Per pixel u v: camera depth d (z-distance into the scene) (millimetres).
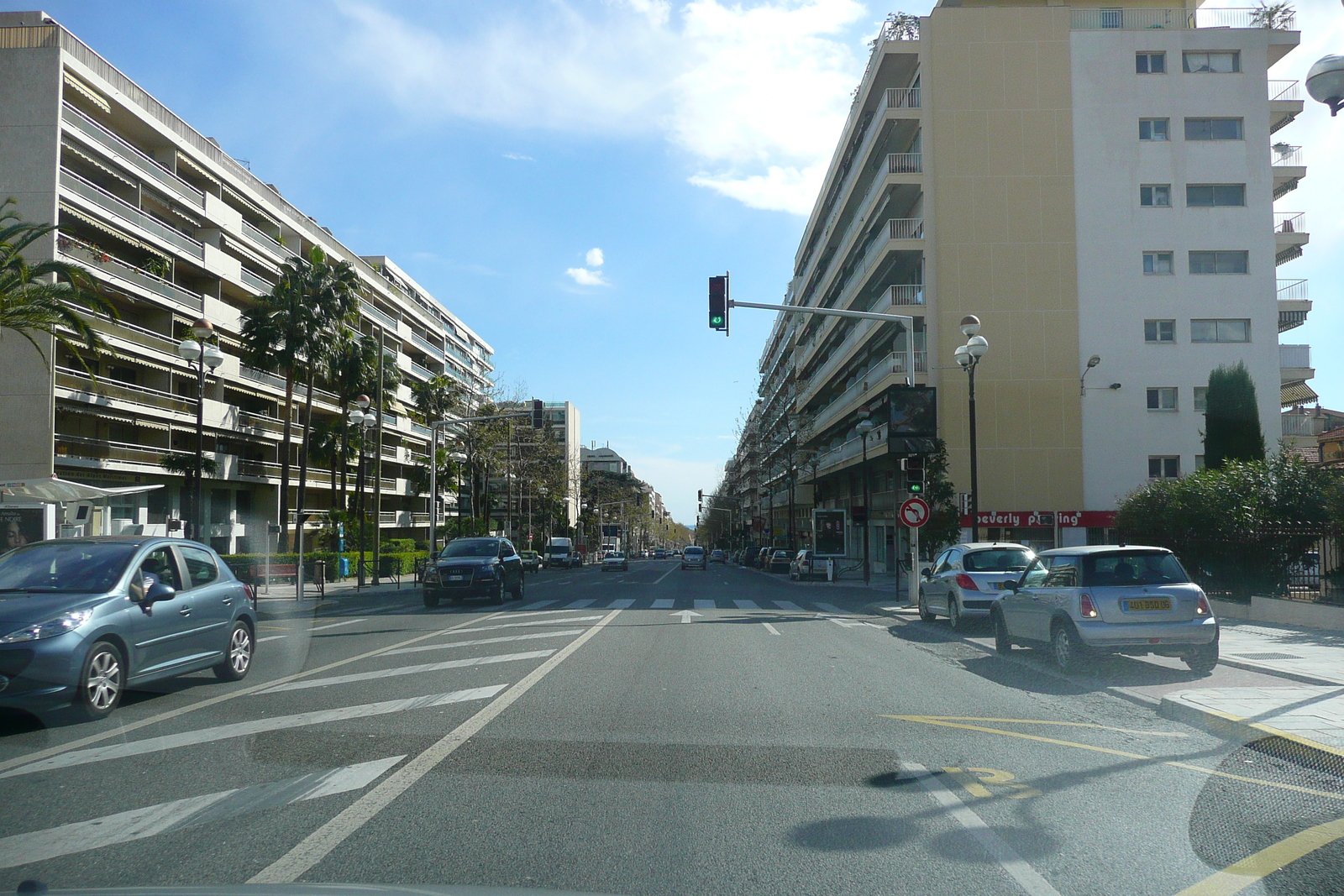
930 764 6488
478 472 62406
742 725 7812
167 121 39156
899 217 40781
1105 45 37531
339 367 44219
